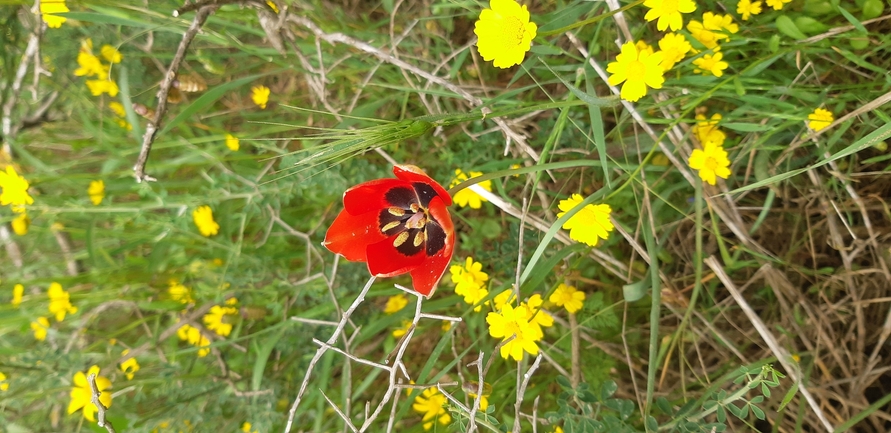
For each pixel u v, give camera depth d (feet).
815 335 1.44
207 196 1.56
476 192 1.36
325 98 1.43
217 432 1.71
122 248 1.69
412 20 1.71
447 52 1.71
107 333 1.73
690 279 1.54
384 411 1.73
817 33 1.22
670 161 1.45
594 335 1.58
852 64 1.32
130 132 1.71
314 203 1.80
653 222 1.32
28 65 1.54
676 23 1.08
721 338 1.38
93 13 1.33
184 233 1.67
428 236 1.04
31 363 1.67
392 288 1.71
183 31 1.46
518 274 1.20
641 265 1.52
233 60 1.86
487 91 1.60
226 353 1.79
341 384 1.71
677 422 1.19
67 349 1.70
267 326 1.81
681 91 1.29
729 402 1.16
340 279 1.70
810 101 1.27
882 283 1.39
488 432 1.56
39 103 1.77
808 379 1.32
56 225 1.76
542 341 1.56
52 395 1.72
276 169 1.76
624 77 1.10
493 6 1.08
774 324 1.42
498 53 1.10
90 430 1.78
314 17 1.60
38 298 1.62
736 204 1.49
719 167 1.20
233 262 1.69
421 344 1.81
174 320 1.78
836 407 1.43
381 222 1.04
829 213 1.37
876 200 1.36
